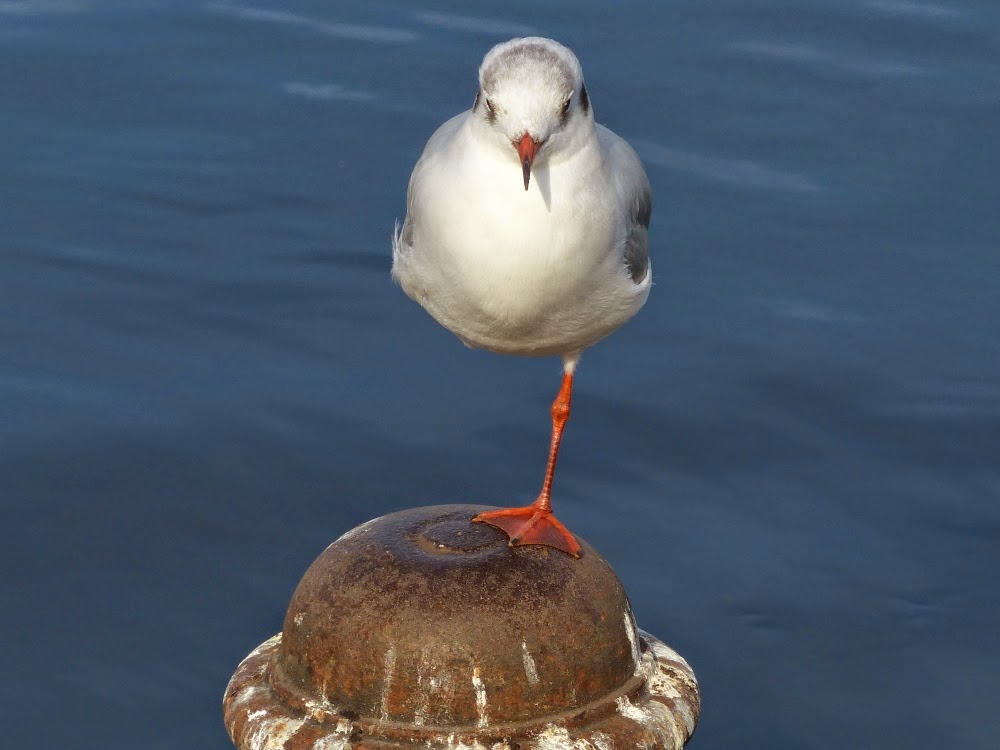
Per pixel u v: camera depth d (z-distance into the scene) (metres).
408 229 9.38
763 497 12.27
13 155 15.96
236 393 13.05
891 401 13.24
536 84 8.29
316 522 11.75
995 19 18.09
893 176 15.78
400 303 14.30
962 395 13.32
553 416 9.81
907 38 17.75
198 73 17.25
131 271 14.48
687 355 13.75
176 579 11.17
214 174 15.75
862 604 11.25
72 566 11.24
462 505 9.52
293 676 8.92
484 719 8.49
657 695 9.12
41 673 10.28
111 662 10.41
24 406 12.77
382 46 17.50
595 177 8.64
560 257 8.60
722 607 11.20
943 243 15.03
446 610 8.51
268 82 17.05
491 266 8.62
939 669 10.70
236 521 11.74
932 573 11.55
